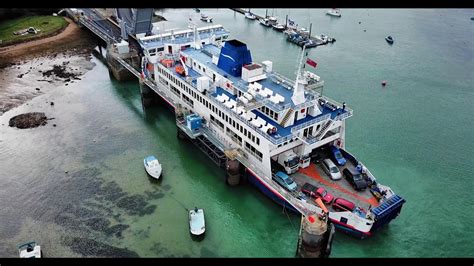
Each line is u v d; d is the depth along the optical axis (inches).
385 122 2783.0
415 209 1987.0
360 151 2443.4
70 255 1739.7
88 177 2231.8
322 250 1679.4
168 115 2935.5
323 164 2015.3
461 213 1971.0
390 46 4411.9
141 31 3427.7
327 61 3946.9
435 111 2960.1
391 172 2258.9
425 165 2329.0
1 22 4650.6
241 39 4653.1
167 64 2652.6
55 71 3666.3
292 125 1962.4
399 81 3474.4
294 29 4906.5
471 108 3014.3
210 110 2266.2
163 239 1814.7
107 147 2514.8
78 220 1927.9
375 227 1722.4
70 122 2807.6
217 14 5733.3
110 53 3501.5
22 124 2760.8
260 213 1950.1
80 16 4692.4
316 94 2052.2
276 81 2219.5
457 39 4648.1
